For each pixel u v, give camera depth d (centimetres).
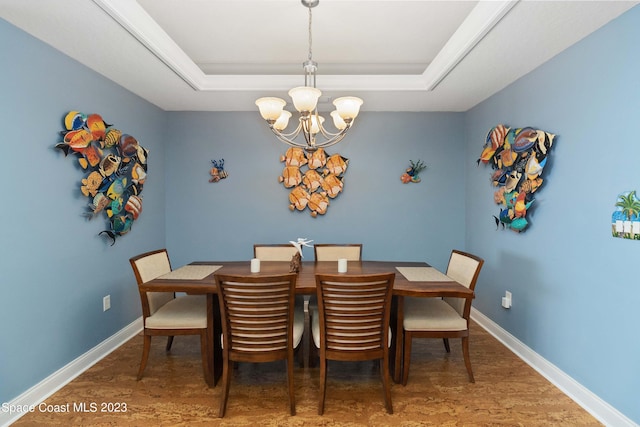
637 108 169
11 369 189
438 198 373
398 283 220
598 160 192
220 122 371
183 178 371
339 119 222
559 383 220
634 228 169
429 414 192
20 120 194
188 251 374
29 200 201
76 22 188
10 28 188
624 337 176
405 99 327
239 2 196
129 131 302
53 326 218
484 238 327
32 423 184
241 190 373
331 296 188
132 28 195
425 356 262
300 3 197
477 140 342
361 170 372
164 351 271
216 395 211
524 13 178
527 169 249
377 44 249
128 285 300
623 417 176
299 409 197
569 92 214
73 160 234
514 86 275
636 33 169
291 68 295
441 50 253
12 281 190
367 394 212
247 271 250
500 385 222
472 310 348
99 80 260
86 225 247
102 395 210
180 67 255
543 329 238
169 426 182
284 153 371
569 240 214
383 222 374
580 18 182
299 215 373
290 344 193
